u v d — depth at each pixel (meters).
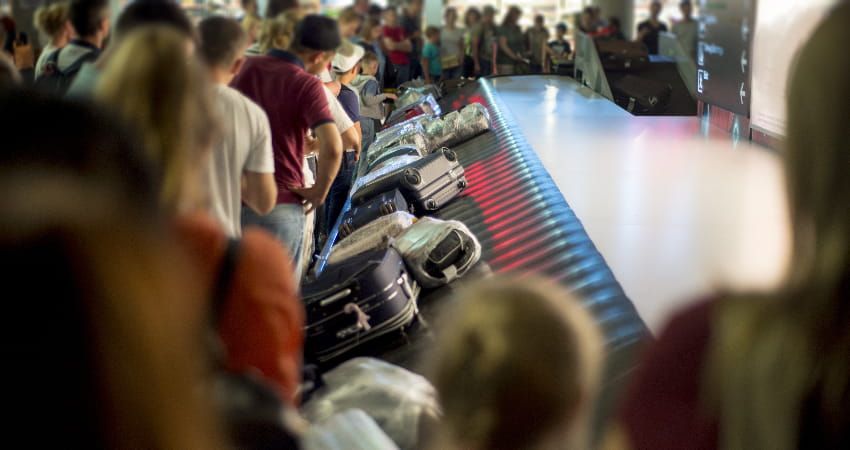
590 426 1.21
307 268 4.73
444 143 7.57
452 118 7.62
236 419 1.16
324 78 6.10
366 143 8.07
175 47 1.93
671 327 0.99
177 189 1.83
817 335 0.84
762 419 0.88
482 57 16.03
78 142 0.58
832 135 0.81
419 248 3.90
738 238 3.53
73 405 0.54
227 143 3.13
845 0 0.84
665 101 8.80
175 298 0.59
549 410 1.13
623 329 3.06
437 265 3.91
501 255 4.36
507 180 5.68
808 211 0.84
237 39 3.21
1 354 0.53
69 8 5.04
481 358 1.15
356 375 2.59
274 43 4.11
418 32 16.48
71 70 5.02
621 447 1.04
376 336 3.56
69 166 0.57
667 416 0.96
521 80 11.43
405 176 5.56
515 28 15.99
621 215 4.27
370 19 10.65
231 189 3.16
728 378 0.91
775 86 5.05
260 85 3.99
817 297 0.83
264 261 1.84
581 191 4.85
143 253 0.57
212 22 3.21
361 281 3.51
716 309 0.95
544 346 1.14
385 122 10.12
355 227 5.17
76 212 0.55
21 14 15.29
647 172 5.12
